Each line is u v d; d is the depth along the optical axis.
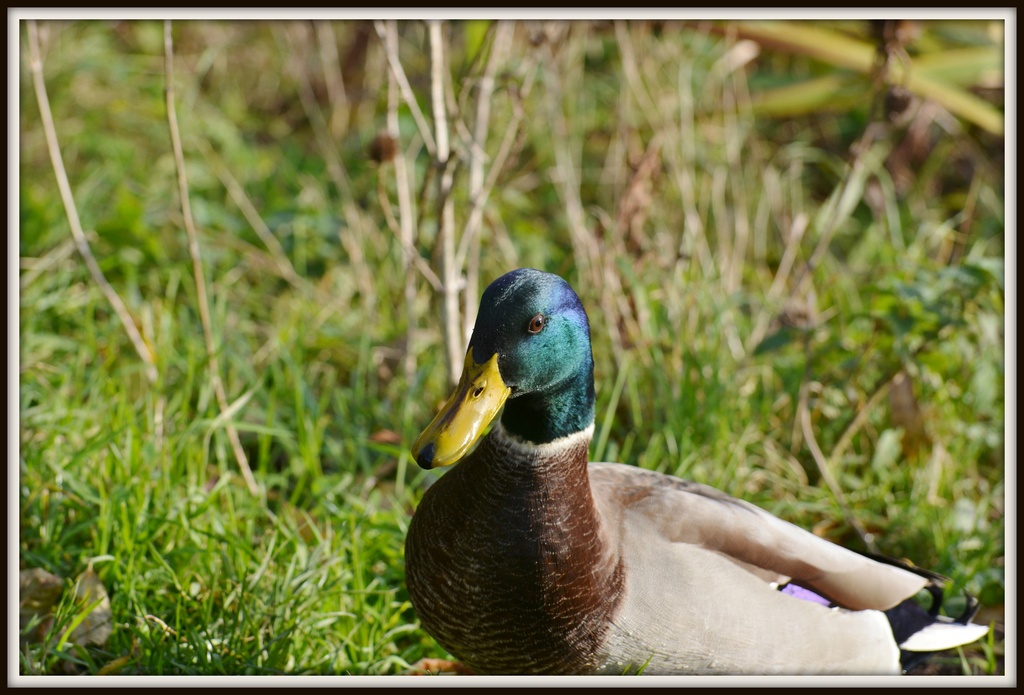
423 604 6.25
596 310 9.74
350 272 10.70
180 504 7.46
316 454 8.28
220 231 11.02
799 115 13.27
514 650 6.11
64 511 7.34
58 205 10.72
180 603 6.75
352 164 12.36
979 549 8.19
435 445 5.62
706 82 12.77
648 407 9.27
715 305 9.74
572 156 12.02
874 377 9.41
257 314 10.41
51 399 8.30
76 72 12.71
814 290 10.77
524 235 11.00
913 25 9.25
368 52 13.44
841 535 8.61
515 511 5.94
